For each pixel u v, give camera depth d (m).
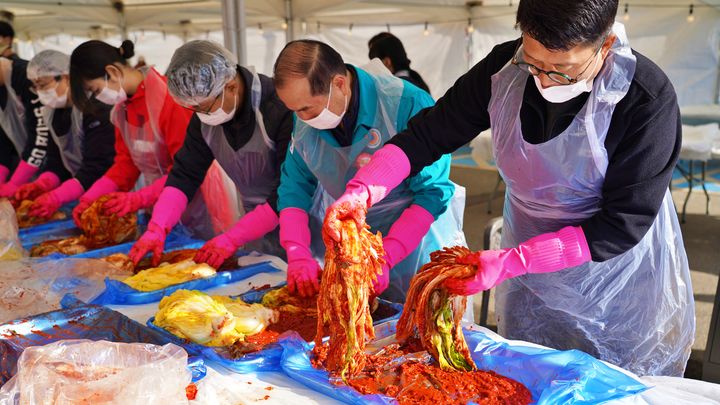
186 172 3.08
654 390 1.65
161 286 2.49
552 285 2.18
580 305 2.18
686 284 2.14
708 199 6.94
